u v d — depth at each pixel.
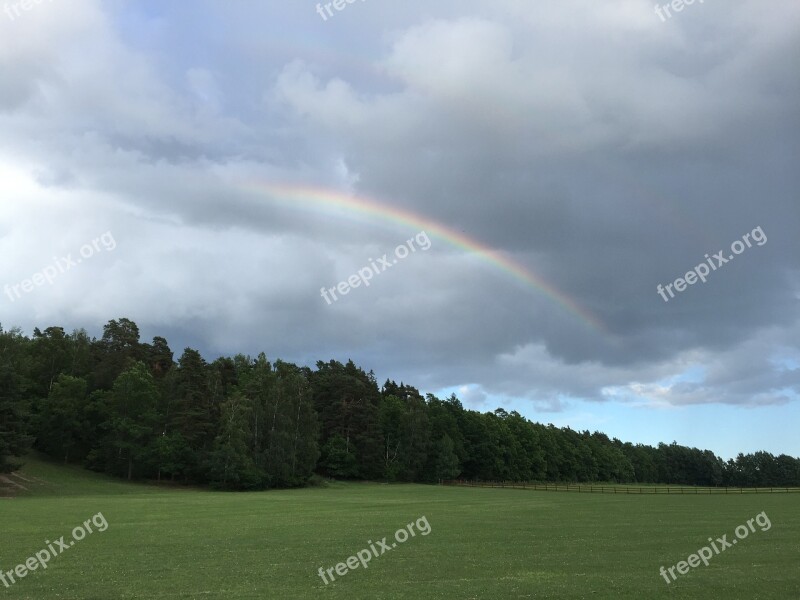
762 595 19.45
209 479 113.25
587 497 81.69
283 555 27.08
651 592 19.78
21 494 81.25
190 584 20.91
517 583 21.12
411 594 19.53
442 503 66.69
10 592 19.69
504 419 196.75
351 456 136.62
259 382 133.38
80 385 120.69
